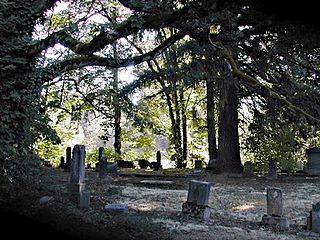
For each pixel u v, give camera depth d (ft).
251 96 63.93
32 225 15.81
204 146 100.73
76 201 32.53
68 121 88.12
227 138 66.85
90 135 107.04
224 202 41.16
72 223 20.39
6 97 31.63
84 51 35.50
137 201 39.47
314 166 67.10
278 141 66.74
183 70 54.19
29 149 33.17
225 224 31.40
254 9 26.55
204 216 32.53
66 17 61.26
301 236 28.45
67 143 94.53
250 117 69.97
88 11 59.52
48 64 36.24
